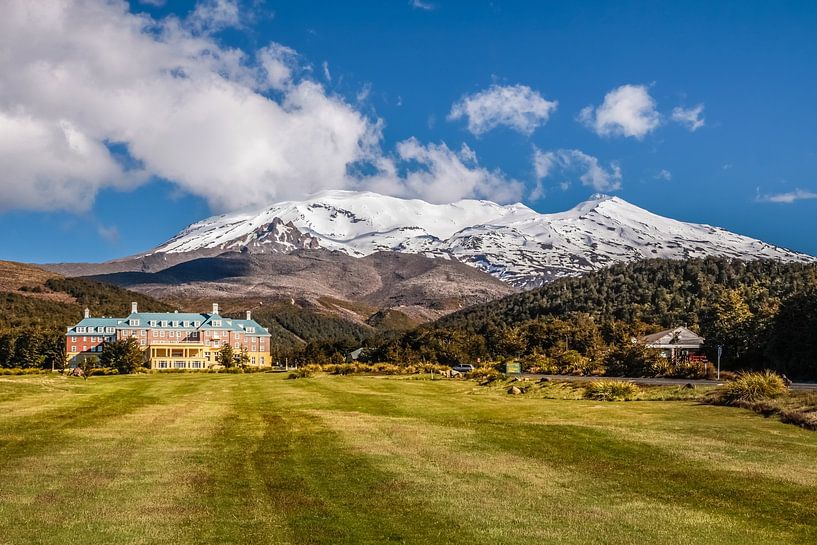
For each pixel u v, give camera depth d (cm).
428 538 1254
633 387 3716
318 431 2517
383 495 1560
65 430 2566
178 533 1284
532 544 1220
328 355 12631
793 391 3094
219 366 12988
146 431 2550
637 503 1488
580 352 9656
